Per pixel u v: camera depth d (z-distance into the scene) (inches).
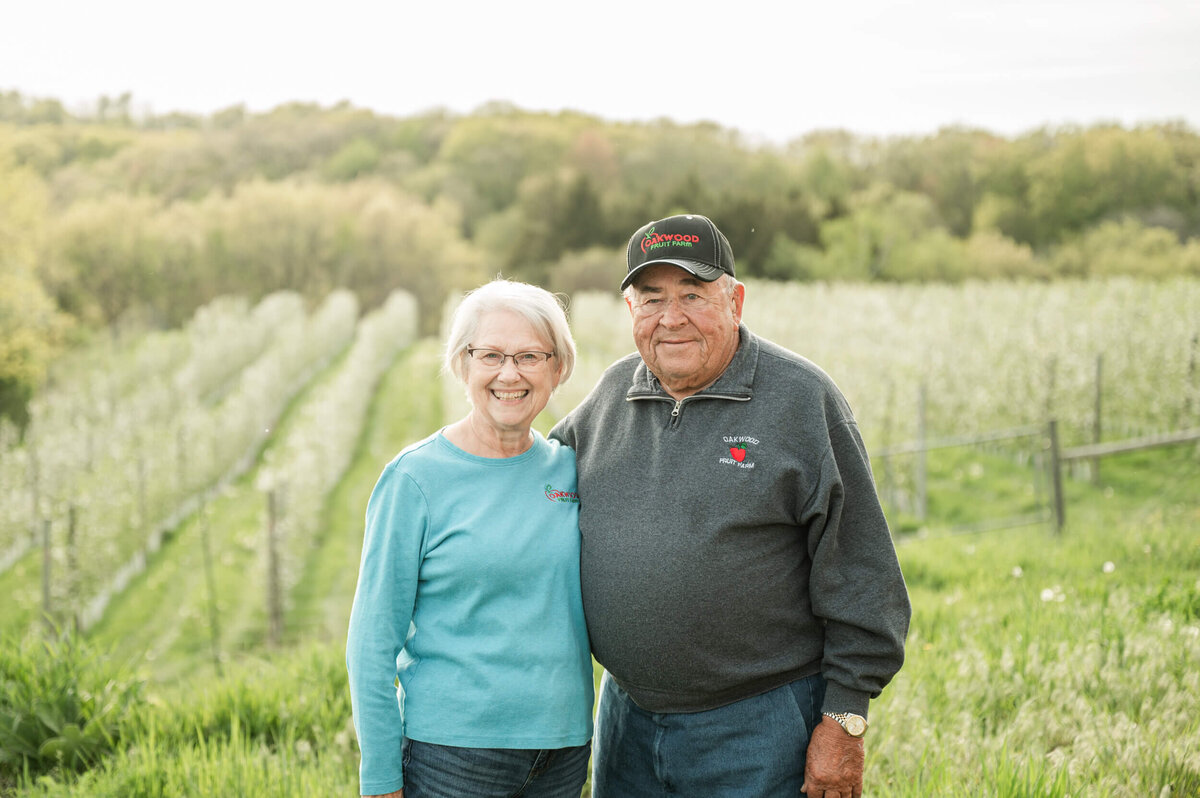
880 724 125.5
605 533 88.4
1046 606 183.5
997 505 497.0
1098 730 115.3
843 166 2539.4
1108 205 2058.3
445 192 2864.2
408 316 1829.5
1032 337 641.0
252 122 3036.4
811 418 85.5
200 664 392.2
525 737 83.4
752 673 86.0
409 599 86.0
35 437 924.0
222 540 611.2
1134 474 497.7
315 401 930.1
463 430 91.5
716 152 2817.4
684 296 86.7
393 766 82.3
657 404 91.8
